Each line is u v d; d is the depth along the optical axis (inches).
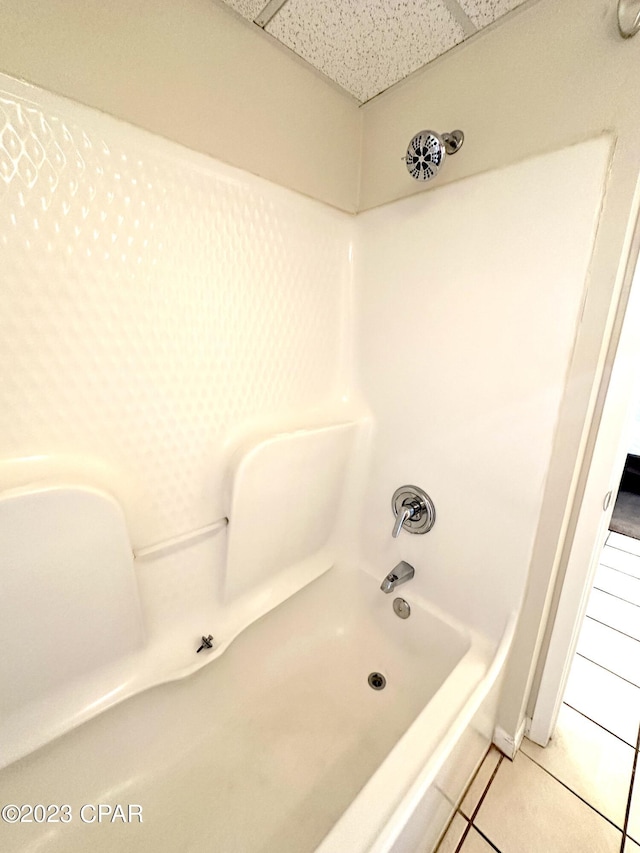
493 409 35.7
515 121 30.7
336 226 43.6
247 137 33.5
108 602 29.2
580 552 34.0
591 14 25.8
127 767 33.2
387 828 21.6
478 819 35.4
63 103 23.6
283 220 37.7
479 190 33.5
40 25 22.4
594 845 33.7
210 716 38.2
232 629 38.7
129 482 31.2
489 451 36.6
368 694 44.8
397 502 46.0
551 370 31.3
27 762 27.4
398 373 43.6
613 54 25.2
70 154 24.3
